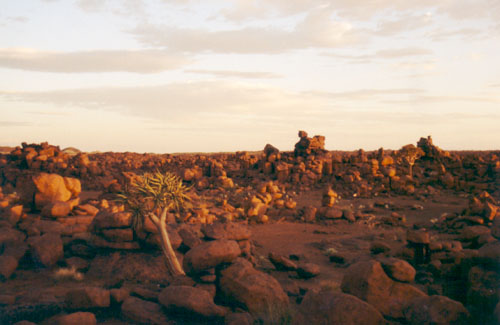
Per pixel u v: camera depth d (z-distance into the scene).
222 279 11.17
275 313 9.59
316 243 25.11
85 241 17.09
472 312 7.43
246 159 87.56
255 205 37.00
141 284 14.12
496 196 51.91
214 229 17.06
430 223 33.84
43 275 14.43
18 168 65.44
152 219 15.01
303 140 79.88
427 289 13.05
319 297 7.35
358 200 54.66
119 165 86.81
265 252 22.41
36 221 18.17
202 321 9.53
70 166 71.62
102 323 9.65
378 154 79.25
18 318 9.33
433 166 71.56
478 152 133.12
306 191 63.22
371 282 8.30
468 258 9.36
